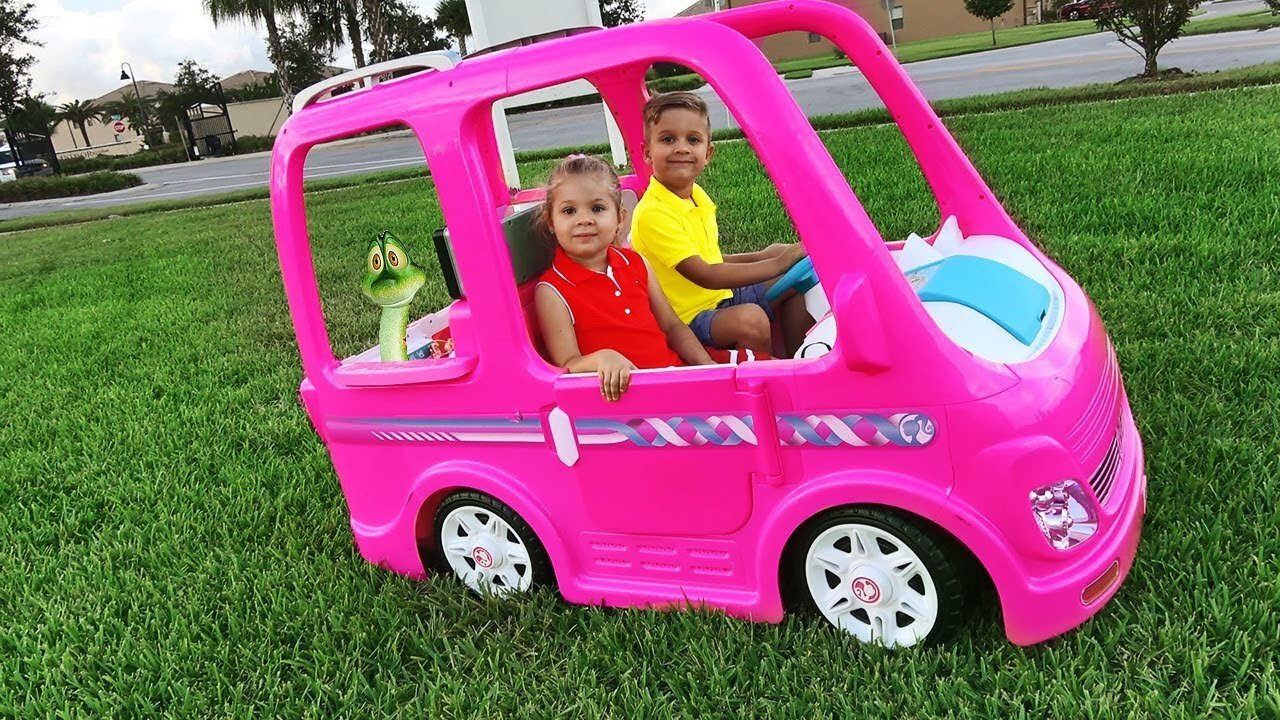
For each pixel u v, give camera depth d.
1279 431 2.70
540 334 2.53
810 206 1.84
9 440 4.52
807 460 2.02
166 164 38.06
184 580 2.93
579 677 2.18
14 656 2.65
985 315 2.10
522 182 10.59
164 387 5.01
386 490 2.72
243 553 3.02
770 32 2.76
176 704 2.34
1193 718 1.74
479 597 2.67
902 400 1.87
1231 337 3.40
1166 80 11.65
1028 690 1.89
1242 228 4.47
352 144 27.94
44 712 2.39
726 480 2.13
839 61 26.78
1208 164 5.98
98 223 17.06
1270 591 2.04
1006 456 1.83
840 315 1.81
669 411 2.11
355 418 2.66
